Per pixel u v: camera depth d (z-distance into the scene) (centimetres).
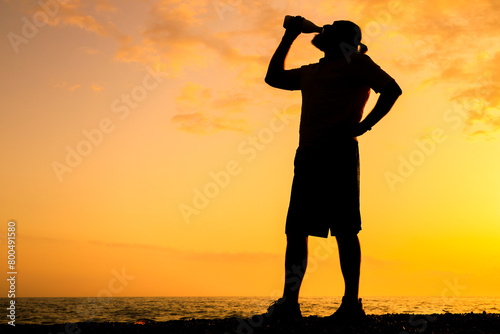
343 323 280
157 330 279
